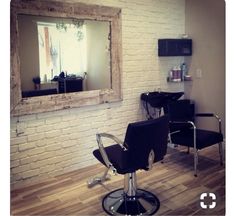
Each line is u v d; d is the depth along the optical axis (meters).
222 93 3.52
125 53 3.22
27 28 2.42
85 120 2.97
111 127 3.21
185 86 3.96
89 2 2.80
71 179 2.73
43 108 2.59
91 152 3.07
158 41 3.54
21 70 2.42
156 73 3.61
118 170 1.96
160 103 3.28
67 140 2.85
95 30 2.88
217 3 3.43
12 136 2.47
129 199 2.28
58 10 2.57
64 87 2.73
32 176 2.65
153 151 2.00
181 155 3.31
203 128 3.79
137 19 3.28
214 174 2.76
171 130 3.08
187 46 3.74
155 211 2.13
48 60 2.59
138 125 1.84
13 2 2.30
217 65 3.53
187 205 2.21
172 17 3.68
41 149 2.68
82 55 2.82
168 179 2.67
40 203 2.28
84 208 2.20
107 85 3.07
